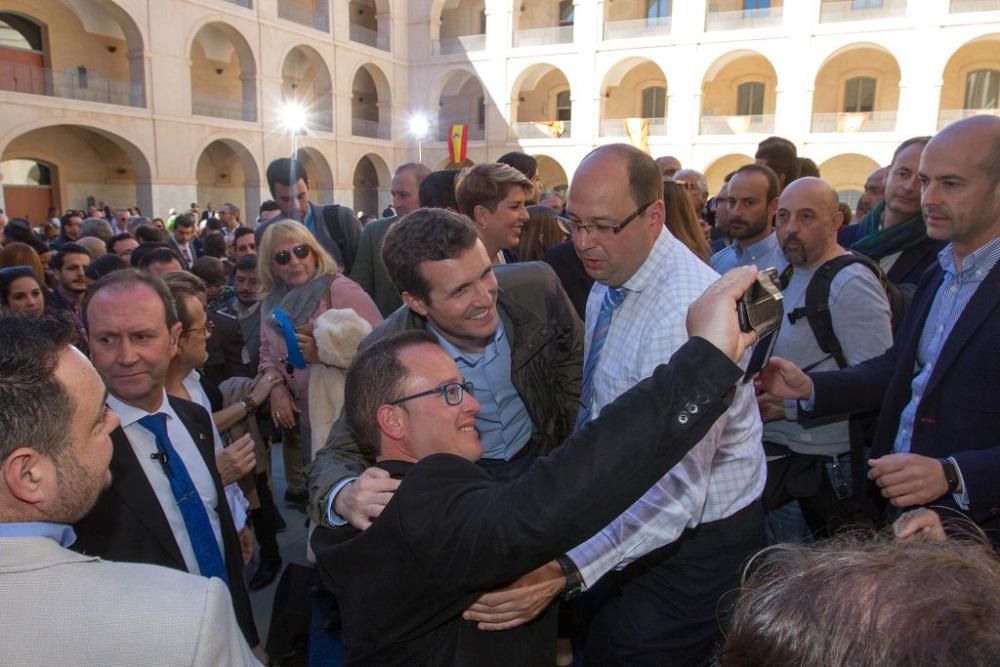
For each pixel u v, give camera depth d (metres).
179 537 1.85
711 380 0.93
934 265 2.02
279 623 2.59
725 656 0.67
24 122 16.00
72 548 1.64
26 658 0.86
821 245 2.50
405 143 27.53
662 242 1.70
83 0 19.11
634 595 1.75
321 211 4.42
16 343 0.96
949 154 1.74
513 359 1.96
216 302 4.71
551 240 3.84
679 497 1.46
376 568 1.14
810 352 2.49
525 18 27.20
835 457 2.44
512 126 25.88
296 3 25.02
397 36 26.67
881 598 0.57
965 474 1.52
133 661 0.88
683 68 22.92
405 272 1.72
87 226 6.20
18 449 0.93
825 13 21.47
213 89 23.41
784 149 4.20
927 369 1.90
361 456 1.56
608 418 0.96
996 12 18.97
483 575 0.99
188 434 2.01
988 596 0.58
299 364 2.88
